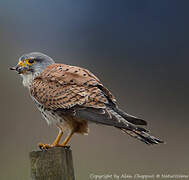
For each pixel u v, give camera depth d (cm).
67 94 767
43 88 795
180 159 1377
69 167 653
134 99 2041
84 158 1365
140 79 2283
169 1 2764
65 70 798
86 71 797
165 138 1595
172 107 1947
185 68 2370
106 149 1424
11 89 1811
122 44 2659
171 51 2542
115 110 748
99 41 2662
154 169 1286
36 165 646
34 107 1691
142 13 2805
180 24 2714
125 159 1361
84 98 752
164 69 2381
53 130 1516
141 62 2459
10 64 2072
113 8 2852
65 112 770
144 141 700
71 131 794
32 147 1434
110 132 1535
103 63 2472
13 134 1522
